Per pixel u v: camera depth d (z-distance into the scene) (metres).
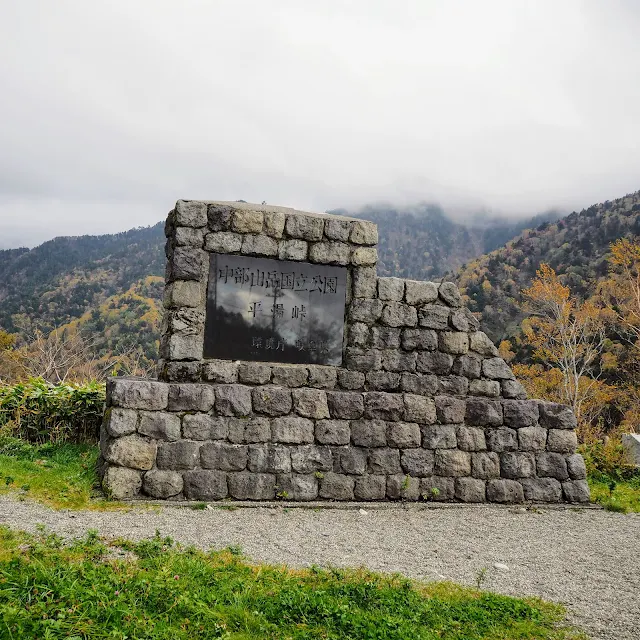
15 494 8.20
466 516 9.62
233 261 9.88
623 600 6.26
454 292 10.89
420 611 5.43
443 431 10.41
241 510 8.91
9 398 11.62
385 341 10.45
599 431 21.80
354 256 10.38
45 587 4.63
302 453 9.65
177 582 5.14
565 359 30.91
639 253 34.19
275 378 9.84
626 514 10.37
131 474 8.83
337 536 7.96
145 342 42.31
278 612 5.02
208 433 9.25
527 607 5.78
